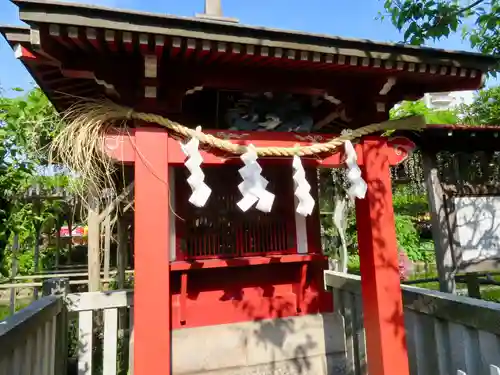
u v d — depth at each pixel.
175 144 2.86
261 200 2.63
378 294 3.05
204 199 2.58
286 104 3.60
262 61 2.67
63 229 13.78
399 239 12.27
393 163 3.37
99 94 3.09
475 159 5.24
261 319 3.78
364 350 3.62
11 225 4.02
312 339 3.78
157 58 2.47
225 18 3.09
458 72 2.95
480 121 9.56
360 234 3.31
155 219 2.68
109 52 2.49
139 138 2.74
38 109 5.23
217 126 3.84
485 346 2.21
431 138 4.99
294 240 4.09
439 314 2.60
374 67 2.78
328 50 2.57
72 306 3.37
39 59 2.40
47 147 3.56
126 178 5.04
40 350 2.51
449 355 2.58
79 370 3.32
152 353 2.55
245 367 3.53
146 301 2.59
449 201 5.00
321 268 4.13
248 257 3.83
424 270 12.48
